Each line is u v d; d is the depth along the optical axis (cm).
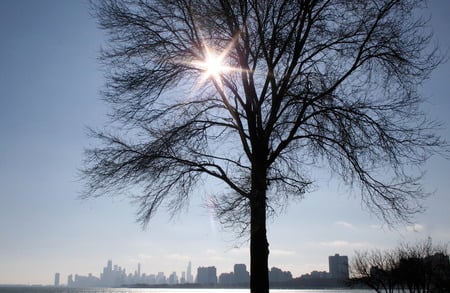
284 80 1252
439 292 3391
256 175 1212
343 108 1239
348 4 1248
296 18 1245
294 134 1308
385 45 1218
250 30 1280
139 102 1293
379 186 1263
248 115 1283
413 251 3441
